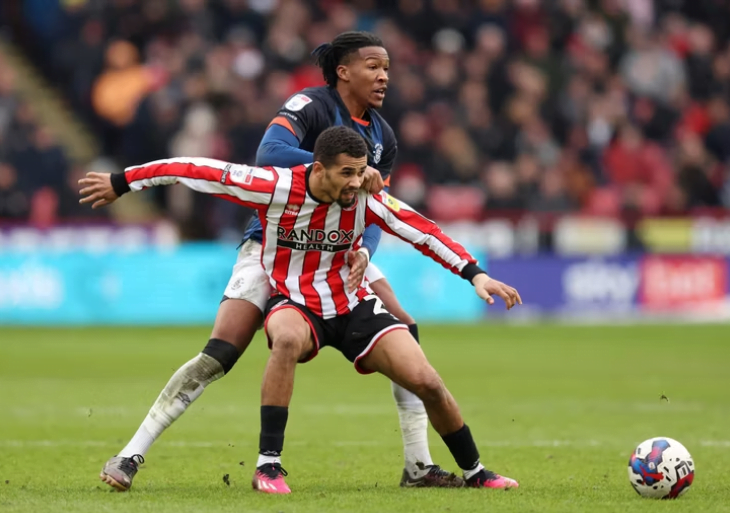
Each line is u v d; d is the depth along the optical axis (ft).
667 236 241.14
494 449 87.30
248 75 240.73
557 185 240.32
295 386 135.23
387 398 123.03
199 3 252.42
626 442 91.30
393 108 242.17
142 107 230.89
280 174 64.54
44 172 223.71
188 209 228.02
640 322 228.84
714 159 275.18
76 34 254.88
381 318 65.31
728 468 77.00
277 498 61.52
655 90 276.82
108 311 215.51
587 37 276.41
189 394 65.98
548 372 149.69
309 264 65.87
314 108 71.26
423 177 239.09
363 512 56.85
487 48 259.60
